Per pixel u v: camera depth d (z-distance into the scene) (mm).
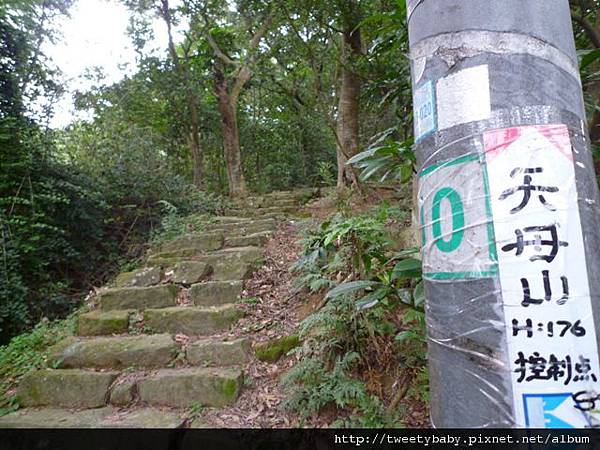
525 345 747
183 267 3662
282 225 5180
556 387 731
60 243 4895
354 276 2361
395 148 1688
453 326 821
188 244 4430
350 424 1860
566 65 863
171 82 8930
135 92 8609
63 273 5113
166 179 6578
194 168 9648
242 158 11430
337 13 4477
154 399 2297
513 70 827
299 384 2174
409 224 3311
